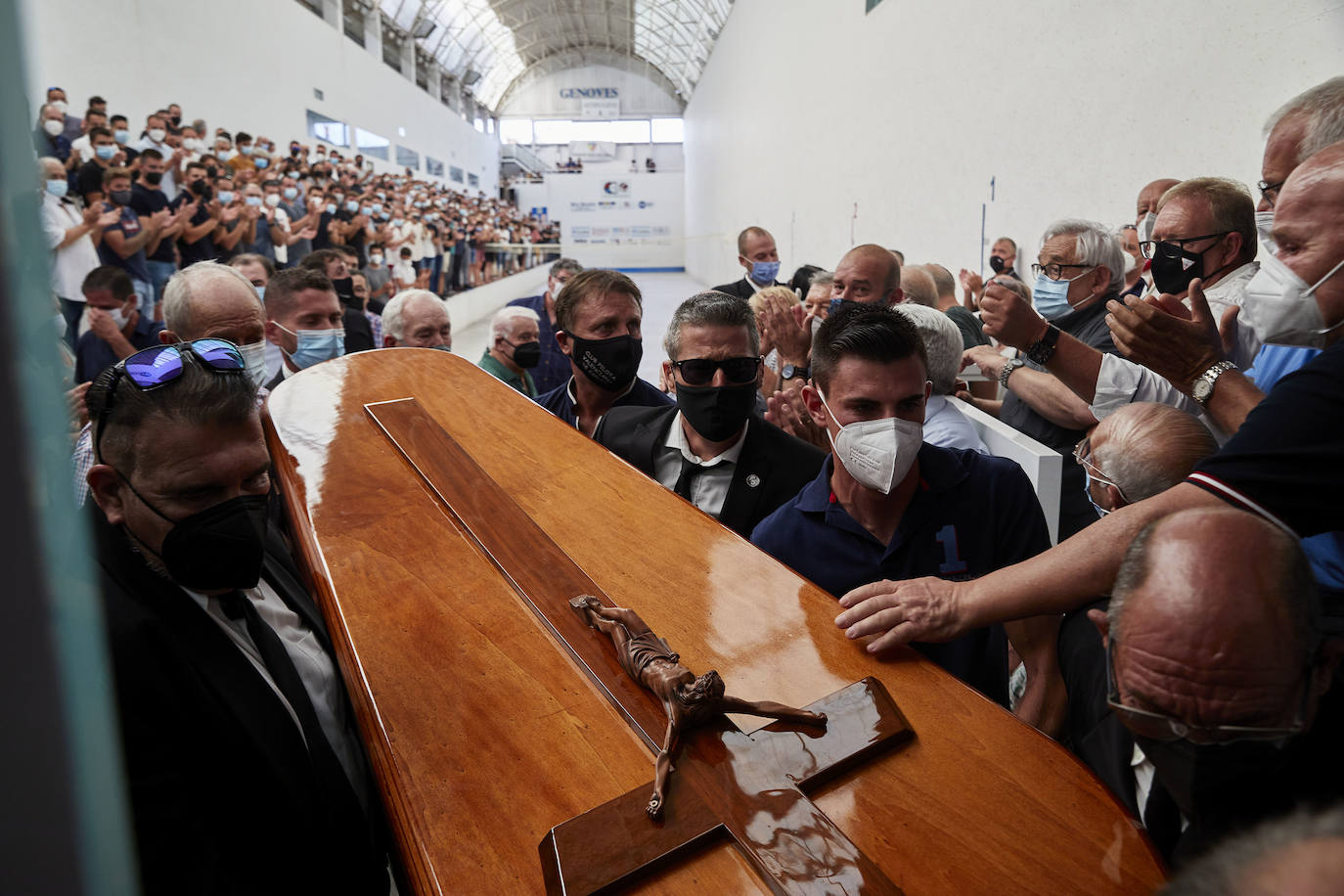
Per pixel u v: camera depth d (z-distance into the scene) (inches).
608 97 1279.5
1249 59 104.6
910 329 49.5
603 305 82.2
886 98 268.2
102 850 7.0
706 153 887.7
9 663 6.4
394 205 423.8
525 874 27.5
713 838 28.3
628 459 73.4
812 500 55.6
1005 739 33.6
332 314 103.6
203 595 37.6
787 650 38.7
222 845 34.9
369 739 33.9
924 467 53.9
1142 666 26.3
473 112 1082.7
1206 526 26.5
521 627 40.0
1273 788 27.6
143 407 33.3
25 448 6.0
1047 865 27.7
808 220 400.2
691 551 46.6
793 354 93.3
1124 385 64.8
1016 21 171.9
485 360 115.4
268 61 416.2
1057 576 37.6
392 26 687.7
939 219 222.1
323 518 49.7
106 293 143.9
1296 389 35.4
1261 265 43.9
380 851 44.3
